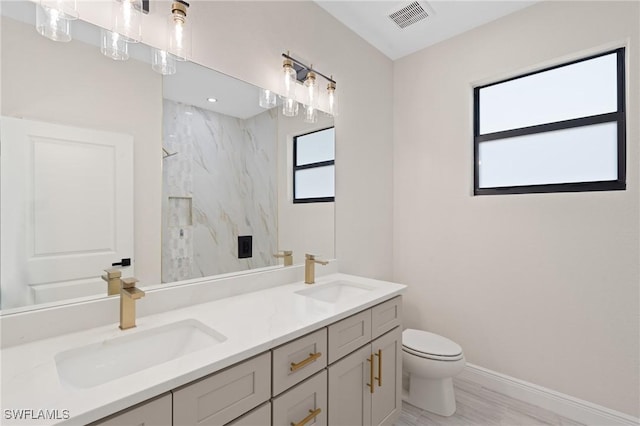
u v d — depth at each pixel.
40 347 0.95
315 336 1.21
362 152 2.40
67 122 1.09
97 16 1.16
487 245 2.22
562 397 1.90
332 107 2.03
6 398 0.69
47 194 1.05
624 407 1.72
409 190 2.65
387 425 1.67
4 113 0.97
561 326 1.93
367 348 1.51
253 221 1.69
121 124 1.22
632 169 1.71
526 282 2.06
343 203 2.24
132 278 1.14
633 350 1.70
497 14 2.14
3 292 0.96
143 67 1.28
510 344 2.12
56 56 1.07
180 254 1.39
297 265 1.91
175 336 1.16
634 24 1.70
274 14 1.77
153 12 1.31
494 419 1.85
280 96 1.80
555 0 1.95
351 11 2.10
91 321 1.10
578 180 1.97
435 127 2.49
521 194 2.10
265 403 1.02
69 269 1.09
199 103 1.46
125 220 1.23
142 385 0.74
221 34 1.53
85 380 0.93
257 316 1.25
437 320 2.48
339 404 1.34
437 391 1.91
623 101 1.81
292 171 1.88
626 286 1.72
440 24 2.25
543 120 2.12
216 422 0.88
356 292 1.88
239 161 1.62
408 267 2.65
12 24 0.99
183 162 1.41
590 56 1.91
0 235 0.96
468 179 2.32
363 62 2.41
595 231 1.82
